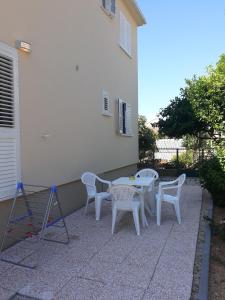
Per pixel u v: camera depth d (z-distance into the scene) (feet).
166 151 55.62
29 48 18.13
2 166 16.12
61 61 22.47
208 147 47.91
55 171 21.63
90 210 25.55
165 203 28.12
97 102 29.84
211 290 13.30
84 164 26.68
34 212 18.85
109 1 31.86
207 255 16.17
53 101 21.35
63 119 22.81
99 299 12.10
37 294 12.42
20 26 17.58
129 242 18.08
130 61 42.14
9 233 16.97
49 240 18.24
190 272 14.33
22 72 17.88
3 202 16.53
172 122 47.73
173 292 12.64
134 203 19.61
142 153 55.83
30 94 18.63
